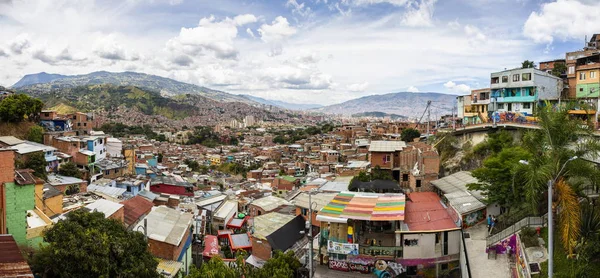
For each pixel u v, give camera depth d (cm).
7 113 7112
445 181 4631
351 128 17375
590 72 6034
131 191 5953
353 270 3406
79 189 5478
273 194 8731
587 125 2680
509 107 6650
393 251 3331
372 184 4700
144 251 2741
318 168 11069
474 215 3616
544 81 6309
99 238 2375
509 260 2947
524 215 3225
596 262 2230
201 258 4675
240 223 6144
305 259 3747
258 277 2973
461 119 8331
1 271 1739
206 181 10831
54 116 8994
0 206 2633
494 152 5134
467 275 2794
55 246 2272
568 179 2570
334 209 3556
